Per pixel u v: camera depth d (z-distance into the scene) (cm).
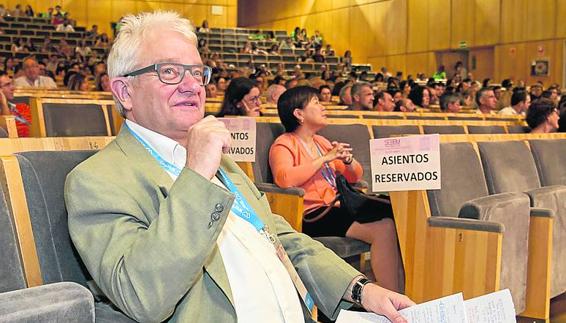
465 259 271
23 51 1786
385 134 422
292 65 2050
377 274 298
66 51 1841
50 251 147
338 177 306
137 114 157
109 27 2383
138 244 130
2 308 108
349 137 399
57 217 150
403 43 2020
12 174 144
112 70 158
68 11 2331
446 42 1884
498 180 328
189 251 128
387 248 296
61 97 627
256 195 179
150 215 143
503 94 1195
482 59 1820
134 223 140
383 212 299
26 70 1028
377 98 786
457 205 295
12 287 129
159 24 158
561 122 499
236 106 428
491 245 264
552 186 344
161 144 156
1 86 598
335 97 1023
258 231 162
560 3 1600
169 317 141
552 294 325
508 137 388
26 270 142
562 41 1602
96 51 1933
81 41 2008
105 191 141
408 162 280
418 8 1967
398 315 163
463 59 1867
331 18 2314
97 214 140
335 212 313
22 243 142
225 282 145
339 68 2053
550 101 497
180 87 154
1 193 135
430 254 280
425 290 282
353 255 304
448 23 1877
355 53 2211
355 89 714
